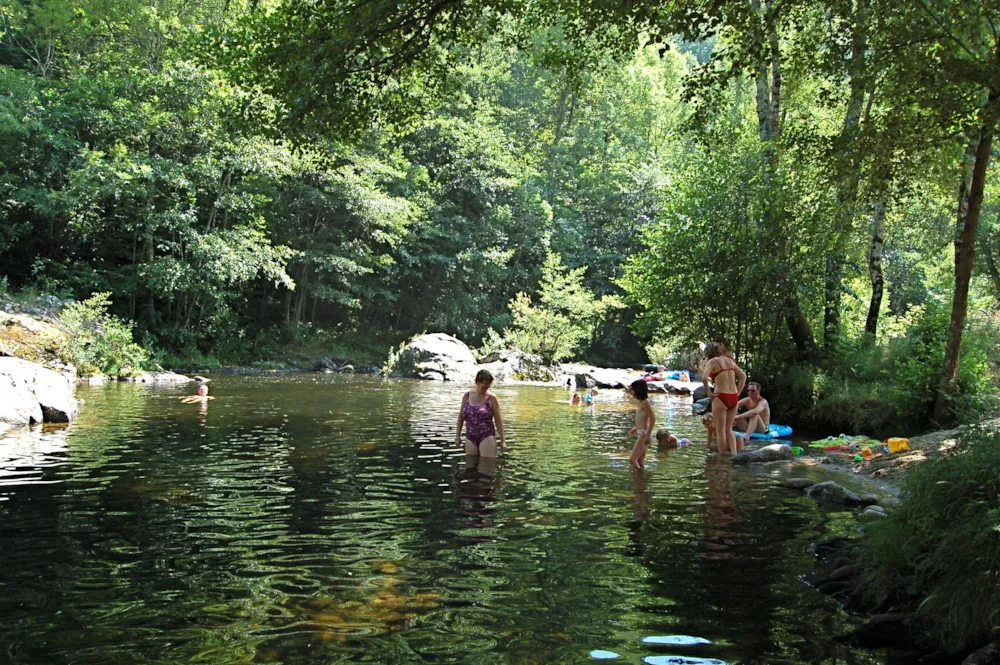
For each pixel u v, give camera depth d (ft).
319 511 18.75
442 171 121.70
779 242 48.14
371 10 28.19
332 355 108.27
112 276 86.94
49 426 33.91
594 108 170.50
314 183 103.96
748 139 50.42
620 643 10.72
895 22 33.63
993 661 9.95
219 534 16.33
